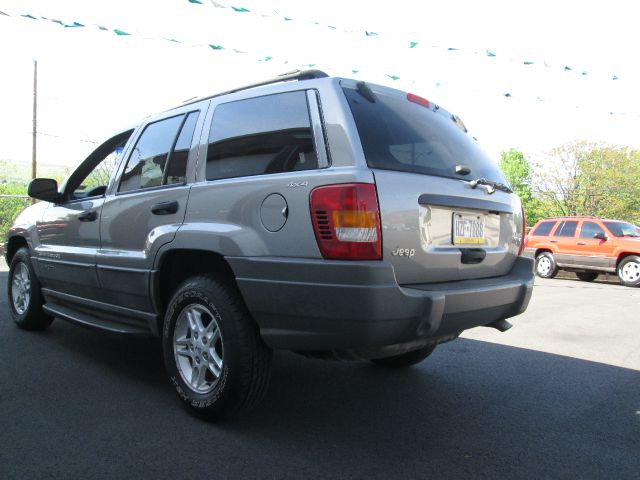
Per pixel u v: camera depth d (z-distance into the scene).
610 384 3.90
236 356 2.73
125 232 3.53
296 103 2.80
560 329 6.08
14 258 5.00
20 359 4.01
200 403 2.89
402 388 3.69
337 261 2.41
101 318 3.91
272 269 2.58
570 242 13.73
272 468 2.43
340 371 4.06
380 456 2.60
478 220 3.11
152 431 2.78
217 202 2.91
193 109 3.41
